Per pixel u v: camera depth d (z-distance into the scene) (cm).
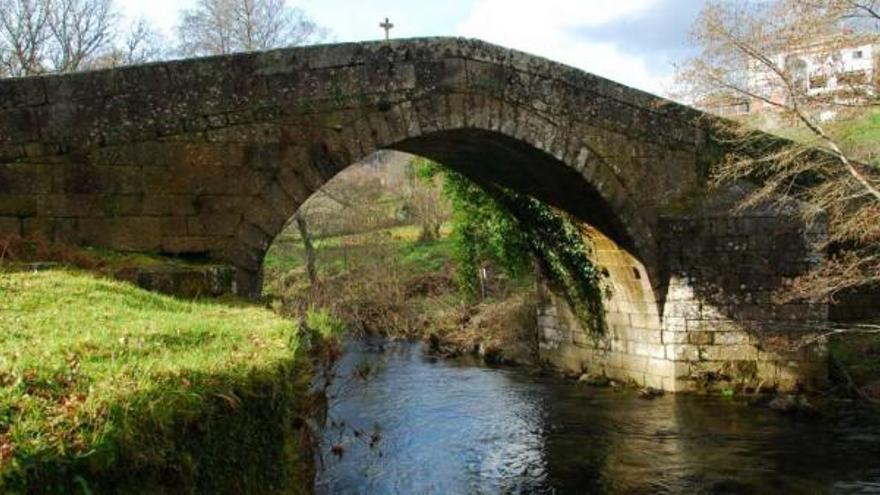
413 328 2672
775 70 1321
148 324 574
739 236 1565
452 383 1881
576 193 1622
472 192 2353
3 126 1031
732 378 1573
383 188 5081
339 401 1527
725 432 1373
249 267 1173
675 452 1286
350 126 1266
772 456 1240
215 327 607
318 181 1235
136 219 1102
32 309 605
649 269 1612
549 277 2078
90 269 923
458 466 1243
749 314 1562
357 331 2614
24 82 1042
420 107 1333
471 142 1530
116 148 1090
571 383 1867
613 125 1548
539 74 1466
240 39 3822
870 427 1366
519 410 1606
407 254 3731
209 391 416
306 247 2880
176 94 1132
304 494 653
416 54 1334
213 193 1152
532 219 1977
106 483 331
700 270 1589
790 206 1545
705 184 1644
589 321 1944
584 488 1142
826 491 1084
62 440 318
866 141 1920
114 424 343
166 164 1122
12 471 289
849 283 1402
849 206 1530
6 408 342
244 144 1177
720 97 1423
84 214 1070
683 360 1605
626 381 1798
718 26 1355
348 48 1269
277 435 498
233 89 1172
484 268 2848
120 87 1097
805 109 1341
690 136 1623
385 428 1459
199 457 396
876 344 1650
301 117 1223
